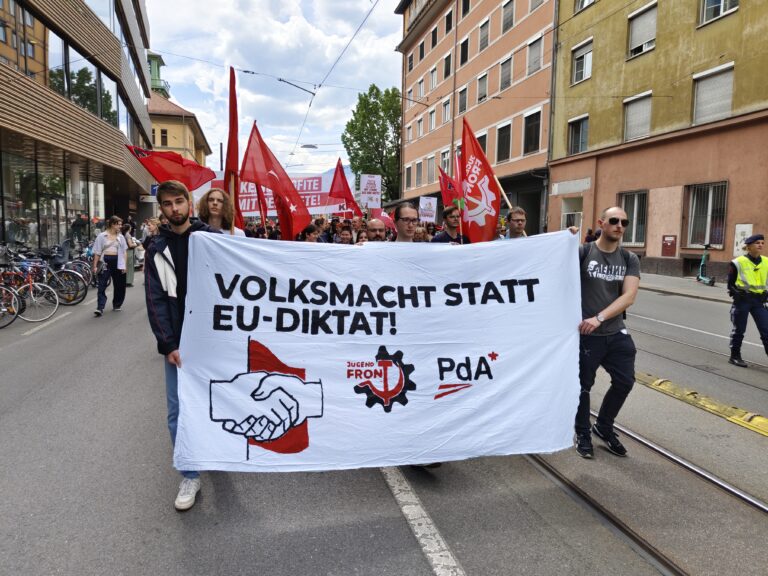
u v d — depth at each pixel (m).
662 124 16.75
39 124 12.23
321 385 3.11
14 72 11.02
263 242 3.14
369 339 3.19
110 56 17.78
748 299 6.06
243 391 3.02
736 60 14.27
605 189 19.38
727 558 2.56
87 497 3.09
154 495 3.13
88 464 3.51
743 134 14.18
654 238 17.28
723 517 2.93
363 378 3.16
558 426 3.33
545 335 3.38
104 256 9.59
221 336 3.03
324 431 3.09
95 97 16.77
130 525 2.81
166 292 3.08
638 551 2.61
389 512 2.98
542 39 22.55
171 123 54.88
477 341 3.29
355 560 2.52
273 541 2.68
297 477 3.44
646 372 5.82
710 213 15.33
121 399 4.83
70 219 18.55
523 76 24.00
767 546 2.66
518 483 3.34
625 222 3.56
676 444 3.91
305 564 2.49
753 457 3.69
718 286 14.12
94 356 6.44
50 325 8.51
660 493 3.20
